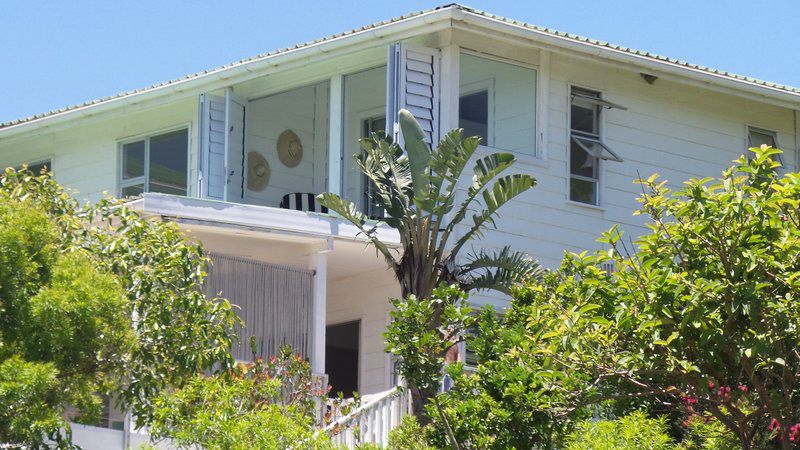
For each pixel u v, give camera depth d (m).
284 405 15.43
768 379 12.13
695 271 11.66
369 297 22.02
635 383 12.11
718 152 24.30
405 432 14.88
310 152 24.08
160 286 14.60
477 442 12.99
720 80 23.45
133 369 14.03
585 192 22.44
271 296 18.94
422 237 17.92
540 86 21.97
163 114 24.33
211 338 14.75
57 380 12.45
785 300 11.20
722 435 13.49
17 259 12.66
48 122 24.62
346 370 22.33
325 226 19.53
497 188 18.06
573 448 12.73
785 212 11.58
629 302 11.70
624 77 23.22
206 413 13.13
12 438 12.23
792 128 25.41
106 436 14.91
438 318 17.03
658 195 12.05
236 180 22.61
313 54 21.34
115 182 24.73
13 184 15.57
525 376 12.95
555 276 14.34
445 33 21.00
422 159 18.52
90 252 14.68
